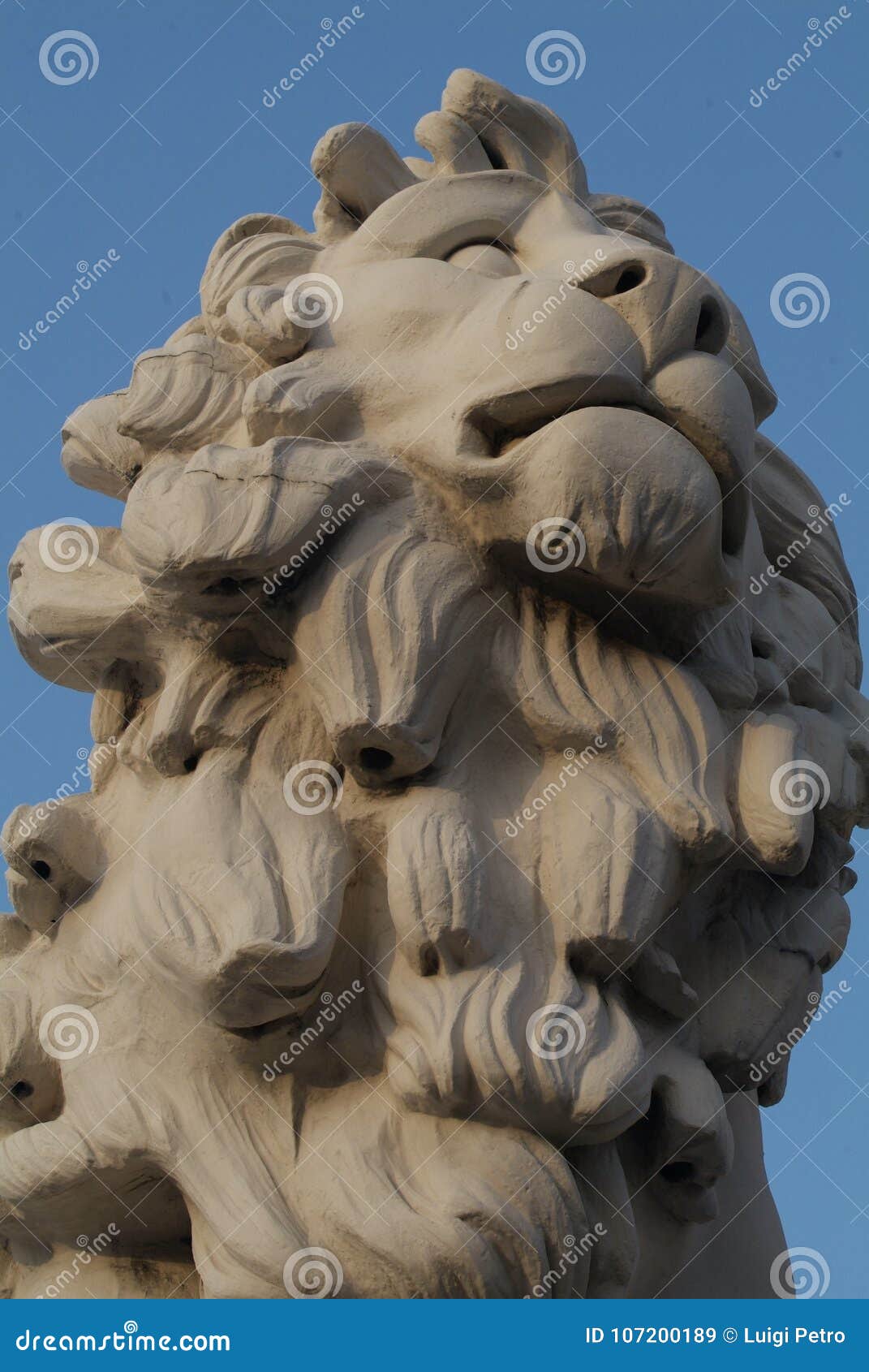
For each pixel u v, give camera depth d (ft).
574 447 14.05
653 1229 14.66
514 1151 13.60
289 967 13.84
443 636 14.47
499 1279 13.32
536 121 16.89
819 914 15.75
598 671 14.85
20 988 14.98
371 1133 13.84
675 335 14.51
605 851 14.17
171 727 15.07
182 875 14.42
